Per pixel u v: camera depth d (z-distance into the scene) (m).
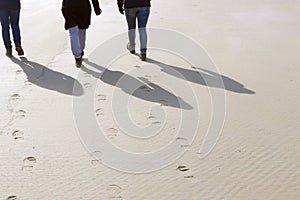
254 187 3.27
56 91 5.19
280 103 4.89
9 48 6.62
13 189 3.24
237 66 6.25
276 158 3.70
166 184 3.31
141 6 6.21
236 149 3.85
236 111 4.67
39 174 3.44
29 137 4.05
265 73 5.95
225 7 11.34
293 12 10.55
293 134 4.14
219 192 3.21
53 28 8.71
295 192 3.21
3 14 6.32
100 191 3.21
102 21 9.37
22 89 5.23
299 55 6.83
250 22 9.32
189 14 10.27
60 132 4.16
